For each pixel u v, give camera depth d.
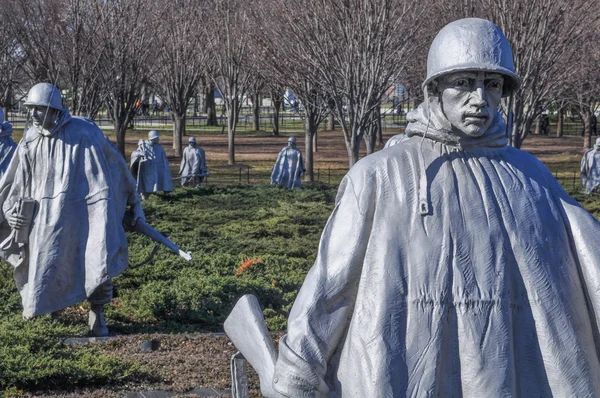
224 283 15.91
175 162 49.28
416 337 3.74
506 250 3.87
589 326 3.88
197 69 48.69
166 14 42.59
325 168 49.47
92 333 12.83
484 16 27.67
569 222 4.02
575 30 28.55
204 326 14.05
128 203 13.14
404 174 3.98
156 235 13.20
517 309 3.84
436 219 3.88
